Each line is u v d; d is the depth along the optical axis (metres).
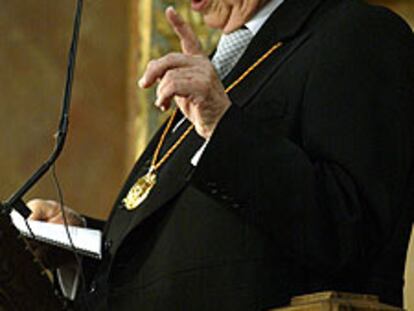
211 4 9.84
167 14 8.63
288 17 9.40
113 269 8.98
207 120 8.34
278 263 8.41
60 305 8.38
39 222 9.49
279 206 8.20
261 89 8.97
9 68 16.84
